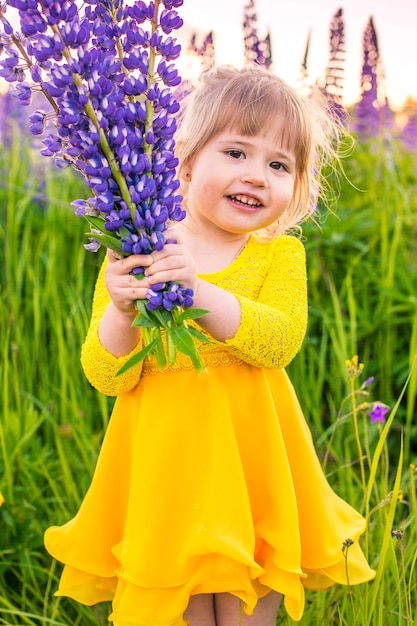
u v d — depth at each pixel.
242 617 1.87
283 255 1.96
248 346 1.73
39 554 2.42
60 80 1.42
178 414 1.77
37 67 1.46
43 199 3.71
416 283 3.41
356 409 2.20
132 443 1.88
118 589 1.85
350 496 2.42
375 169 3.78
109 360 1.77
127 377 1.80
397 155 3.88
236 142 1.79
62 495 2.66
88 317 3.24
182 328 1.54
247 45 3.38
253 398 1.83
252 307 1.74
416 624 1.88
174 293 1.55
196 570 1.73
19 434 2.68
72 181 3.85
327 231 3.44
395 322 3.26
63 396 2.86
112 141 1.48
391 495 2.00
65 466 2.54
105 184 1.49
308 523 1.87
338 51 3.36
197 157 1.84
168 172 1.56
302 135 1.83
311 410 3.04
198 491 1.76
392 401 3.18
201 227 1.92
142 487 1.76
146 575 1.72
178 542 1.75
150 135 1.52
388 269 3.43
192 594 1.74
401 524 2.38
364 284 3.42
